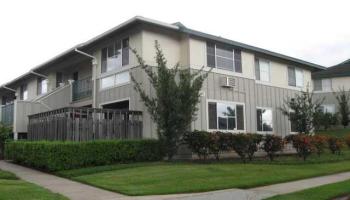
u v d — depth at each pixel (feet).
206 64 69.62
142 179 42.04
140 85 61.57
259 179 43.78
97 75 74.59
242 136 62.23
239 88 75.00
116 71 69.51
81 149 52.54
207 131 64.03
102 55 74.02
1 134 73.36
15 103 78.23
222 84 71.31
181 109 57.72
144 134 63.57
